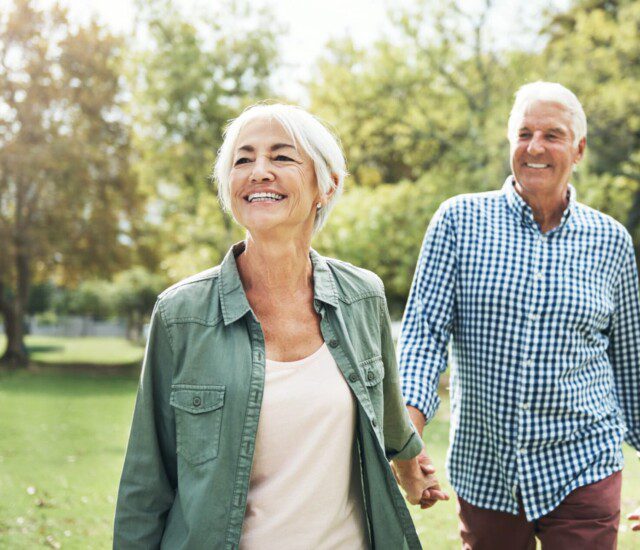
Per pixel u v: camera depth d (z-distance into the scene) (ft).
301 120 6.09
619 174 49.03
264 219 5.88
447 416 39.01
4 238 79.51
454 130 55.77
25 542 16.51
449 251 8.90
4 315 87.35
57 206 80.28
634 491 20.85
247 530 5.86
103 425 37.96
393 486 6.34
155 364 6.06
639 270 49.85
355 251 51.80
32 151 77.25
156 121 75.82
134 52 76.38
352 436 6.26
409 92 56.90
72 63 81.66
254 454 5.92
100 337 201.87
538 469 8.35
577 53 47.24
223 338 5.97
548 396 8.36
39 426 36.94
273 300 6.23
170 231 84.58
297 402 5.96
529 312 8.46
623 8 47.93
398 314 63.57
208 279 6.22
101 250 82.53
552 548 8.30
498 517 8.61
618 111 45.11
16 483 22.66
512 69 52.49
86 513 19.24
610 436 8.55
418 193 53.93
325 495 6.04
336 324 6.30
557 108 8.74
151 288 137.90
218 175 6.31
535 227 8.70
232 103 77.05
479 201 9.05
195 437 5.82
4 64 79.36
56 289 171.63
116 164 82.69
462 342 8.86
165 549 5.95
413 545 6.44
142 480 6.05
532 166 8.70
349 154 58.18
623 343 9.28
